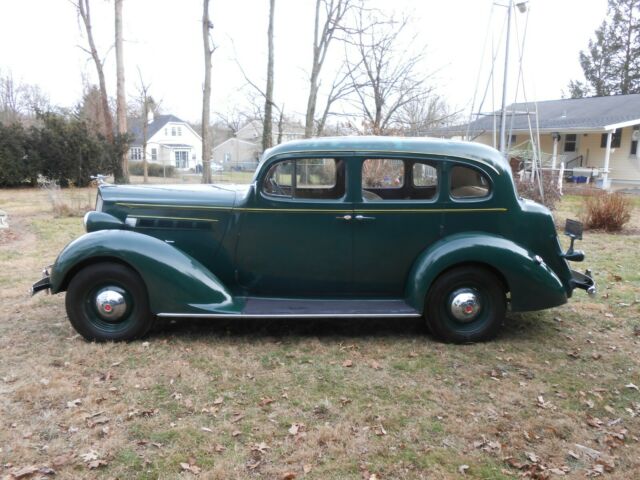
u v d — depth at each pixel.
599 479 2.68
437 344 4.43
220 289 4.32
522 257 4.23
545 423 3.20
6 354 4.10
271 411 3.30
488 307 4.40
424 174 4.45
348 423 3.15
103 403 3.35
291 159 4.38
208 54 18.30
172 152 57.34
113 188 4.77
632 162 23.42
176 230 4.51
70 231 10.35
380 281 4.50
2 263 7.40
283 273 4.51
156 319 4.93
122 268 4.22
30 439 2.94
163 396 3.46
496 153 4.45
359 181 4.34
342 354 4.20
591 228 10.66
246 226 4.45
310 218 4.38
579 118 23.97
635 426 3.20
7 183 23.31
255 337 4.54
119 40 21.52
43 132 23.77
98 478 2.62
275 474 2.68
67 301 4.25
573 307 5.51
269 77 17.42
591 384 3.74
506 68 11.82
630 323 5.03
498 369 3.96
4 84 51.34
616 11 43.56
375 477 2.66
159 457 2.80
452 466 2.77
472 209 4.36
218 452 2.86
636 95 25.48
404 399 3.47
